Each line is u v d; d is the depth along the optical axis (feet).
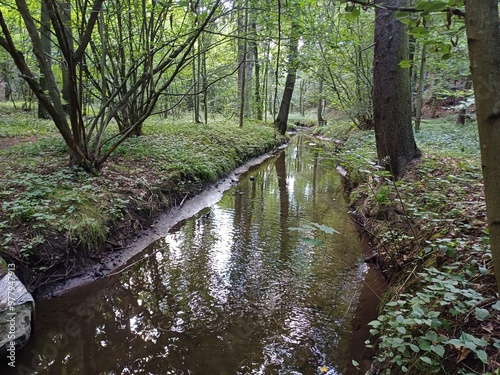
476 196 13.53
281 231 20.17
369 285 14.05
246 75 68.64
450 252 9.29
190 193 24.71
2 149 23.89
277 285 14.20
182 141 32.58
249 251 17.38
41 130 33.53
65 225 13.91
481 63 3.53
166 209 21.26
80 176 18.45
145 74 19.44
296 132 94.68
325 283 14.33
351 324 11.66
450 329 7.70
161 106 57.57
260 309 12.55
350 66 43.55
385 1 16.72
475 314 7.22
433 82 46.78
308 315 12.19
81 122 18.61
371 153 25.70
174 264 15.92
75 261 13.76
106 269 14.64
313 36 27.40
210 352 10.37
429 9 4.95
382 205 17.89
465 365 6.82
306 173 39.01
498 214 3.57
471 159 20.61
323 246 17.97
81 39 17.93
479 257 9.43
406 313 9.05
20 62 14.55
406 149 19.76
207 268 15.58
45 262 12.67
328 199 27.45
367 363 9.70
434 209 13.89
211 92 69.15
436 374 7.06
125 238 16.83
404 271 12.17
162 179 22.47
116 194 18.12
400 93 19.31
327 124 84.17
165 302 12.92
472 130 35.42
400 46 18.99
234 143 40.96
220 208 24.63
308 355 10.24
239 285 14.17
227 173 33.24
